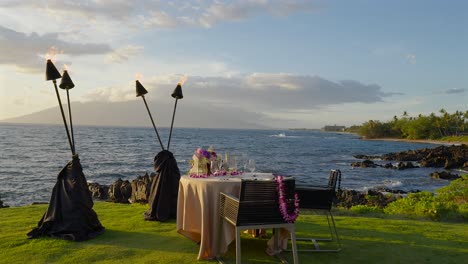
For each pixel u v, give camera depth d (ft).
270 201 13.87
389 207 31.12
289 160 146.72
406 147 269.23
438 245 18.19
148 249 16.75
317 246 17.35
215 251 15.67
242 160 18.95
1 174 90.94
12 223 21.58
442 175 99.86
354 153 197.26
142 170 104.68
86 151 160.45
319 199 16.63
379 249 17.35
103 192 69.77
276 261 15.57
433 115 397.19
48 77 18.19
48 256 15.71
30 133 366.63
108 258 15.53
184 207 16.60
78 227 18.06
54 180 84.07
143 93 23.13
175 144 229.86
